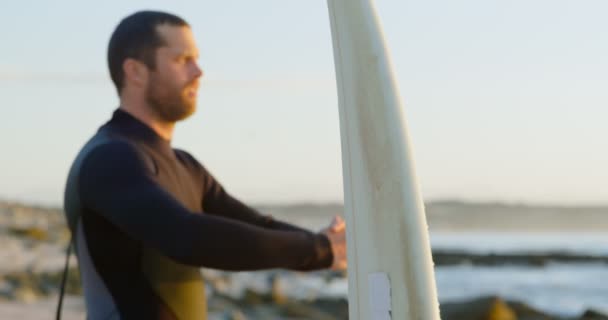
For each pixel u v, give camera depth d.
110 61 1.91
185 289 1.89
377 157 1.19
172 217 1.64
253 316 16.05
